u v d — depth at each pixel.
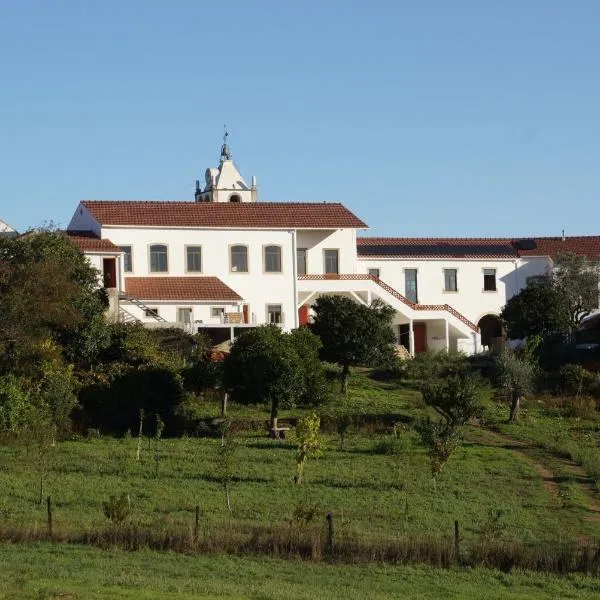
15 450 66.00
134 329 82.75
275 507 52.84
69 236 93.62
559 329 96.88
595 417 79.69
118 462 62.59
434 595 36.97
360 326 84.50
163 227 97.81
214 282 97.38
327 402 76.00
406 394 86.19
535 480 60.91
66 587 35.28
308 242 103.25
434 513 52.56
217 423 73.88
